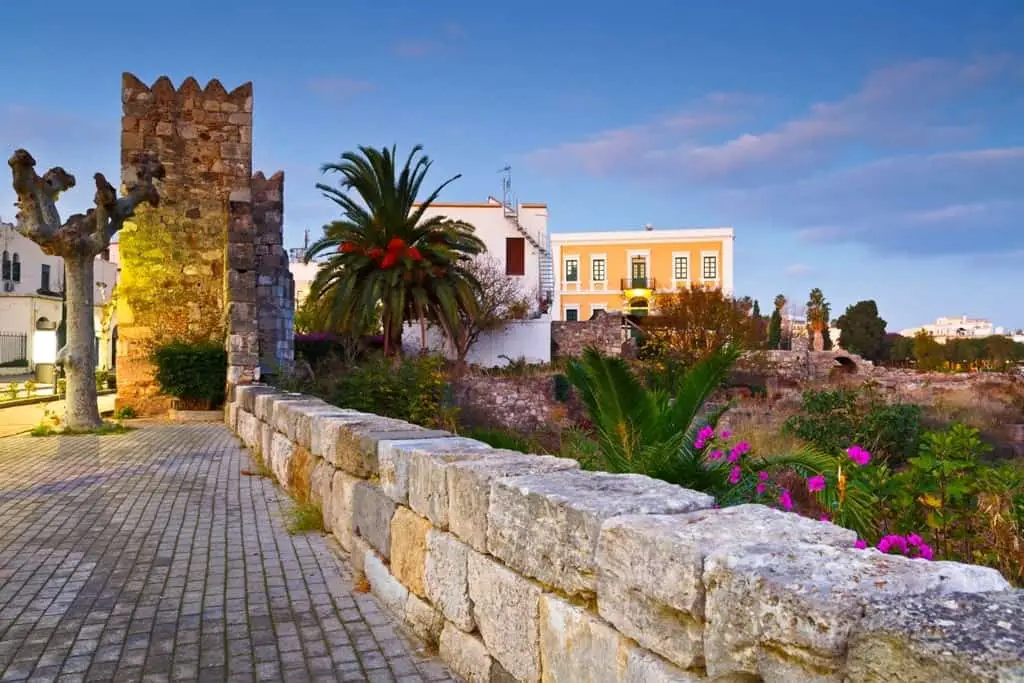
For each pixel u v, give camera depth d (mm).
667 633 2539
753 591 2178
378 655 4344
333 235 31891
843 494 5305
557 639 3146
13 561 6270
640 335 45156
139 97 21859
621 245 62250
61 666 4215
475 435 9531
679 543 2494
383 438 5660
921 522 5141
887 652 1808
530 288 46219
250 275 19641
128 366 21484
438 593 4312
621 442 6742
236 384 18406
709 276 61500
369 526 5641
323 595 5406
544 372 35938
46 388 29688
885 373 39812
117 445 13961
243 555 6453
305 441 8352
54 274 54219
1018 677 1546
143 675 4102
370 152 31344
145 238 21750
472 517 3922
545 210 51062
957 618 1808
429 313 35125
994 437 19234
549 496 3252
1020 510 4855
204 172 22203
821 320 62781
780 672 2092
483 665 3793
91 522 7699
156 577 5840
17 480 10133
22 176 14953
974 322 125562
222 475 10570
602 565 2865
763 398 30547
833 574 2152
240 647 4477
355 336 32875
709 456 6727
